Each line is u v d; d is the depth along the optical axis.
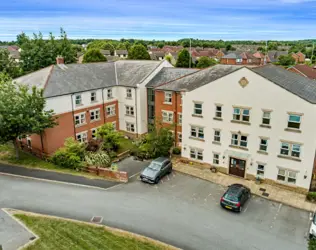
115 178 26.19
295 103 22.94
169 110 34.34
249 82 24.77
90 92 35.34
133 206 21.44
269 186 25.55
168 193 23.86
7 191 22.70
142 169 29.08
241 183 26.11
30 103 27.03
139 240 17.27
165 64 41.00
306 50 138.00
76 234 17.25
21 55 55.66
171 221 19.67
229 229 19.02
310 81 30.86
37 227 17.70
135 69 40.56
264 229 19.14
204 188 25.03
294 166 24.17
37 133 28.83
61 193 22.81
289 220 20.31
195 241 17.61
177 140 34.41
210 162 29.11
